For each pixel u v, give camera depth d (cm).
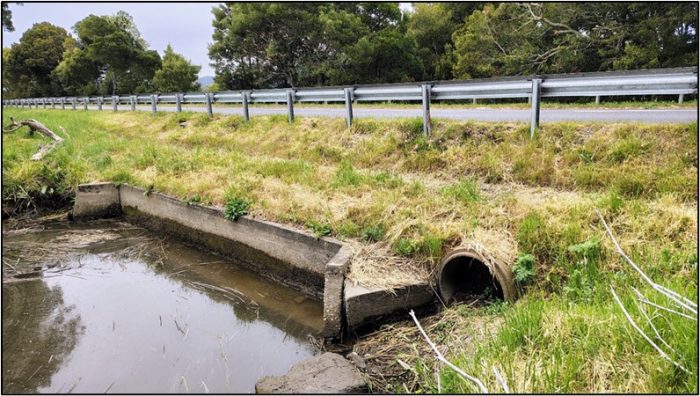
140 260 722
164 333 498
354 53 2966
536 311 348
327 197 656
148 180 878
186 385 404
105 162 1048
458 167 706
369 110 1291
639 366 275
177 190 805
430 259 486
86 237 827
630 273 391
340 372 365
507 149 684
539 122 706
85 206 923
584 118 782
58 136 1330
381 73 3197
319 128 985
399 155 791
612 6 1994
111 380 416
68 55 5178
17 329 512
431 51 3597
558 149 651
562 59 2147
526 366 296
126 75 5025
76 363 445
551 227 454
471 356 345
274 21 3148
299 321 517
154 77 4581
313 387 348
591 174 576
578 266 416
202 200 751
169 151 1066
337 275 477
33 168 957
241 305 564
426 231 512
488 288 464
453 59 3141
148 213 872
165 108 2097
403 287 465
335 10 3241
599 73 706
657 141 586
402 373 371
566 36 2169
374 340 438
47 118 2020
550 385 274
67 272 676
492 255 440
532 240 451
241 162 885
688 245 406
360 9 3338
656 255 404
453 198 573
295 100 1082
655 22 1875
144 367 435
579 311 340
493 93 741
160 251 755
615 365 279
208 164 913
